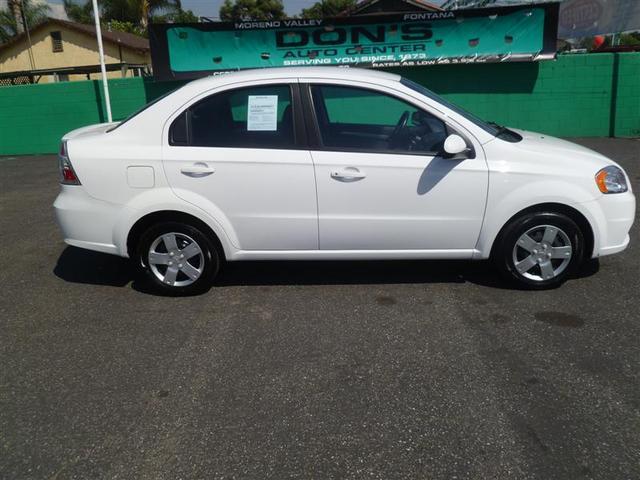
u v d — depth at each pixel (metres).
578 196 4.27
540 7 11.69
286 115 4.34
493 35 12.01
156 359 3.62
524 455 2.65
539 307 4.21
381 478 2.53
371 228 4.36
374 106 4.37
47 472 2.63
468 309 4.21
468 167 4.25
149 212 4.34
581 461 2.60
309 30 12.25
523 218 4.34
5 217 7.33
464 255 4.47
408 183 4.27
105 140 4.39
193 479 2.56
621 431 2.79
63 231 4.54
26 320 4.24
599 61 12.09
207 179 4.29
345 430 2.86
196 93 4.37
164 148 4.32
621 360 3.44
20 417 3.05
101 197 4.37
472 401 3.07
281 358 3.58
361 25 12.18
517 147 4.34
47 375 3.46
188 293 4.59
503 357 3.52
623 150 10.63
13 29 31.58
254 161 4.26
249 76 4.42
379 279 4.85
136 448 2.78
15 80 25.95
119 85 13.05
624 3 13.18
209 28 12.26
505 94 12.48
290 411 3.03
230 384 3.30
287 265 5.24
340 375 3.37
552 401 3.05
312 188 4.28
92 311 4.37
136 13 34.97
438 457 2.65
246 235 4.40
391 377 3.33
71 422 3.00
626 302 4.24
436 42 12.17
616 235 4.43
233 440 2.81
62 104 13.22
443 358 3.53
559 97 12.40
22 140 13.46
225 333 3.94
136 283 4.94
